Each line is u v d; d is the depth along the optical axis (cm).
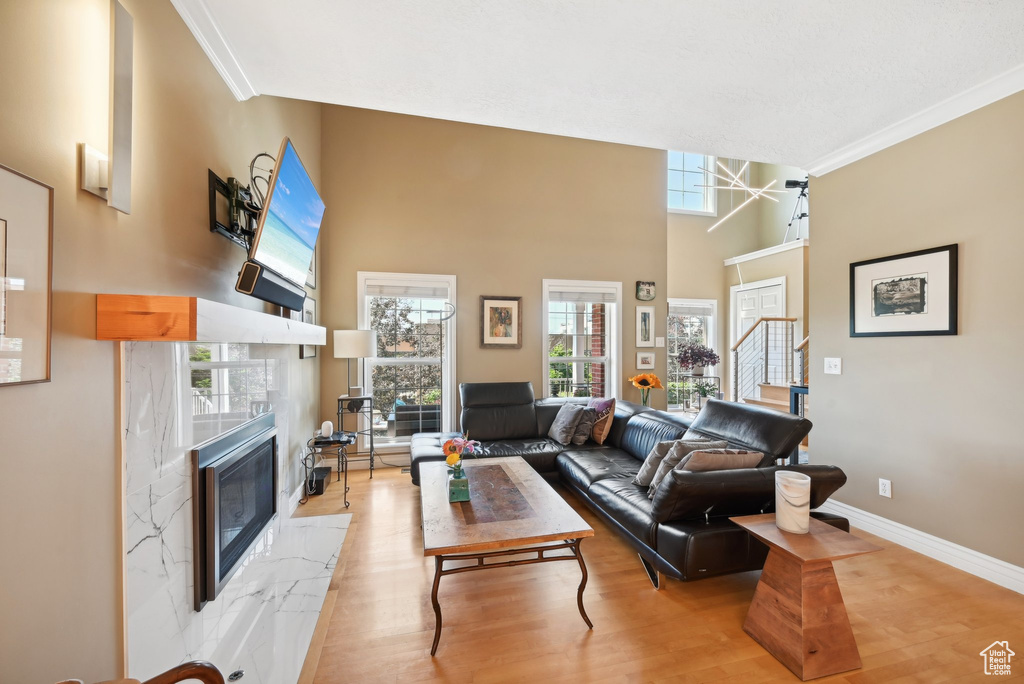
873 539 262
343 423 413
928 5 155
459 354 459
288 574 227
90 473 116
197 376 172
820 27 166
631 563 238
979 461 220
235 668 159
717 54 183
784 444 230
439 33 171
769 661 162
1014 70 197
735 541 189
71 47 111
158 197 154
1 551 89
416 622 187
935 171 238
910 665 160
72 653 109
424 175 453
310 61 191
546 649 169
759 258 672
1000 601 198
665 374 530
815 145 272
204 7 163
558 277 492
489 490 235
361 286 432
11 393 91
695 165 742
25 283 94
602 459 322
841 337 289
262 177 274
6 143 91
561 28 167
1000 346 212
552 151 492
